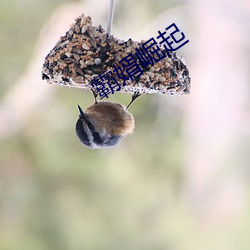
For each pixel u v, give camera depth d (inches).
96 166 579.8
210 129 553.6
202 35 543.2
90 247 575.2
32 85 555.5
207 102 547.2
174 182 577.0
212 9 541.3
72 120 572.1
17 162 572.4
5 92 566.9
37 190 577.6
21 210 575.2
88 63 251.8
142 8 551.8
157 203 578.9
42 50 546.3
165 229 573.9
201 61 544.1
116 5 547.2
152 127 578.9
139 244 576.7
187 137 566.6
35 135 571.5
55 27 541.6
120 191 581.3
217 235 565.3
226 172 561.9
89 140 273.6
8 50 578.6
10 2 590.6
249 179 561.6
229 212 567.5
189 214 573.9
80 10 546.0
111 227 578.6
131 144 585.0
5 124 561.9
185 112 561.9
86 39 255.4
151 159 583.5
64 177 578.6
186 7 548.1
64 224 576.1
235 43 543.2
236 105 547.2
